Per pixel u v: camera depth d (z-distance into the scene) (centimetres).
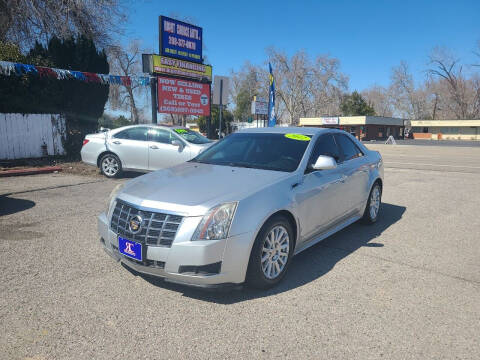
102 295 327
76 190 788
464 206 711
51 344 258
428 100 8300
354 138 554
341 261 421
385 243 487
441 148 3041
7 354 246
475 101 7631
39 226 525
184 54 1404
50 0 1725
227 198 320
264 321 292
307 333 277
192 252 298
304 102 6438
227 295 334
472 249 468
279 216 347
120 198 349
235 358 248
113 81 1184
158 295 330
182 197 326
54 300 317
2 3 1630
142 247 310
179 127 966
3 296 323
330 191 429
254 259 323
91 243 458
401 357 252
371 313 307
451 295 341
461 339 273
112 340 264
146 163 920
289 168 402
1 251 428
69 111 1316
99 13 1856
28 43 1778
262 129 512
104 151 940
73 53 1330
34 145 1231
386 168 1356
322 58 6084
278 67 6241
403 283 365
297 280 368
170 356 248
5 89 1159
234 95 7212
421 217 626
